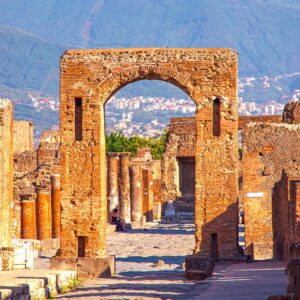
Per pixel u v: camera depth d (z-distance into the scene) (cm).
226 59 10069
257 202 11488
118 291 8431
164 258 12075
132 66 10088
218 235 10138
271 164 11575
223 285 8238
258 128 11638
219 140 10119
